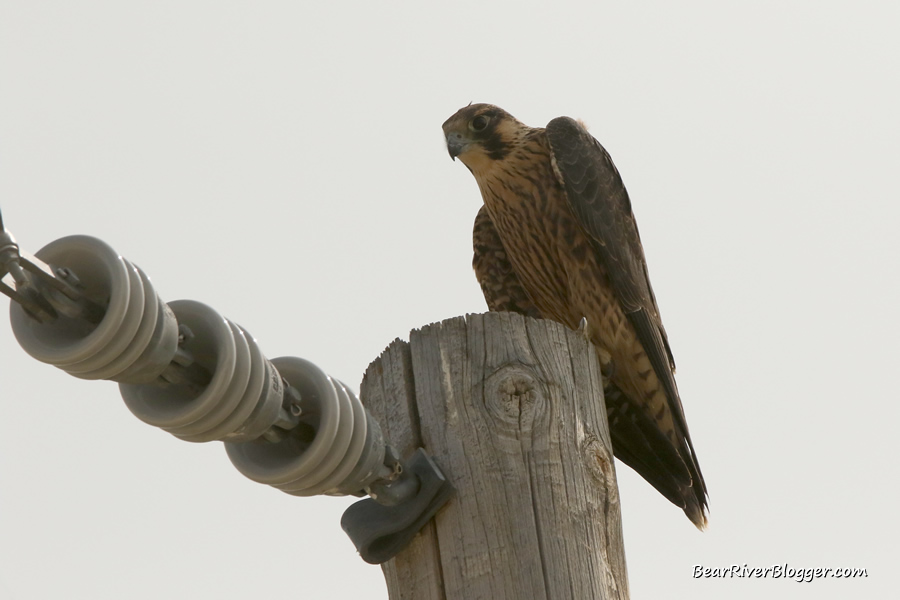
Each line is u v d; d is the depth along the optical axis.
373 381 7.04
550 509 6.27
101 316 4.31
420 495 6.27
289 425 5.34
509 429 6.47
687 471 11.41
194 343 4.72
